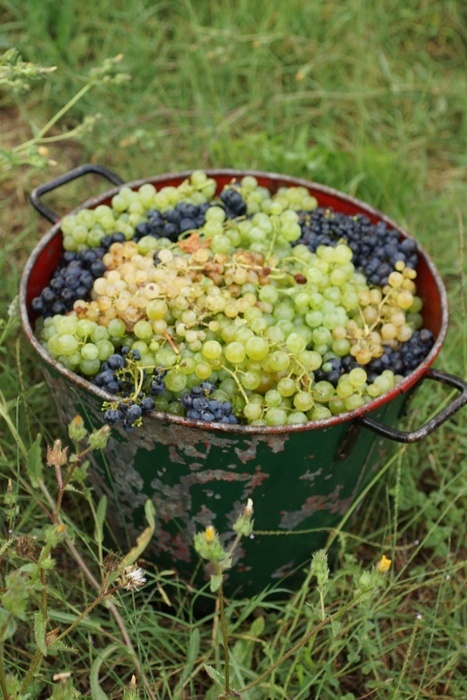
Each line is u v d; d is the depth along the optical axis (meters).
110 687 1.32
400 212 1.82
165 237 1.35
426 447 1.54
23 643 1.33
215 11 2.07
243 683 1.28
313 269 1.29
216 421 1.17
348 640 1.32
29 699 1.17
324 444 1.20
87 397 1.21
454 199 1.85
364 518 1.49
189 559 1.32
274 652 1.34
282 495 1.24
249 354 1.20
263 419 1.21
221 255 1.28
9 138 1.88
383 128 1.99
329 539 1.34
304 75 1.99
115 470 1.26
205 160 1.89
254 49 2.02
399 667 1.35
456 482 1.51
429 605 1.41
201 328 1.26
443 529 1.44
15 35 1.98
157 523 1.29
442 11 2.21
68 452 1.34
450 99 2.05
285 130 1.96
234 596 1.37
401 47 2.17
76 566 1.40
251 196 1.40
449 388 1.59
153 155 1.88
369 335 1.29
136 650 1.33
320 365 1.27
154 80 1.95
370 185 1.83
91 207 1.37
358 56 2.07
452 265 1.76
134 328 1.24
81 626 1.31
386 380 1.25
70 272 1.30
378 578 1.08
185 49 1.99
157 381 1.20
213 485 1.22
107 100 1.94
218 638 1.34
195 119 1.94
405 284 1.34
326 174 1.84
